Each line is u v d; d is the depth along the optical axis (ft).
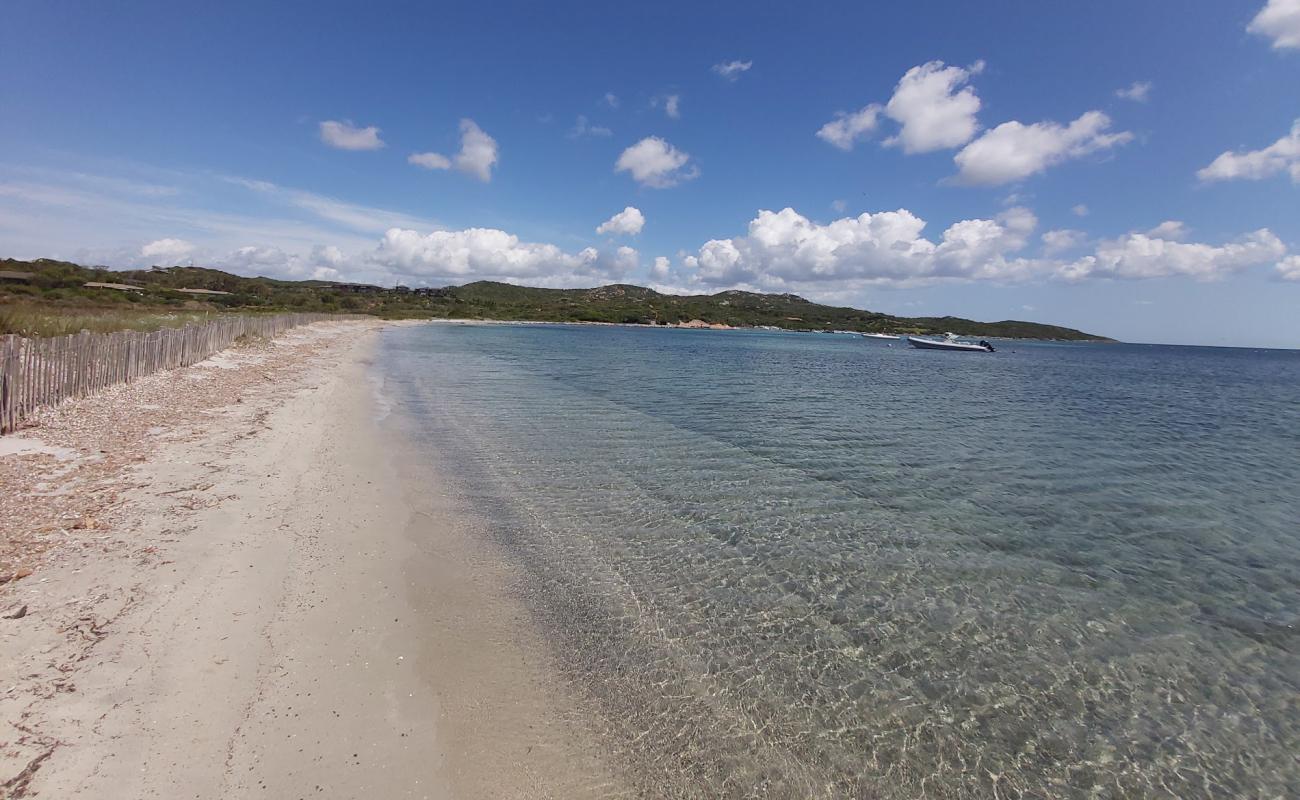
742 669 16.47
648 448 43.06
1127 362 249.14
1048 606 21.40
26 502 21.93
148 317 105.81
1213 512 33.81
